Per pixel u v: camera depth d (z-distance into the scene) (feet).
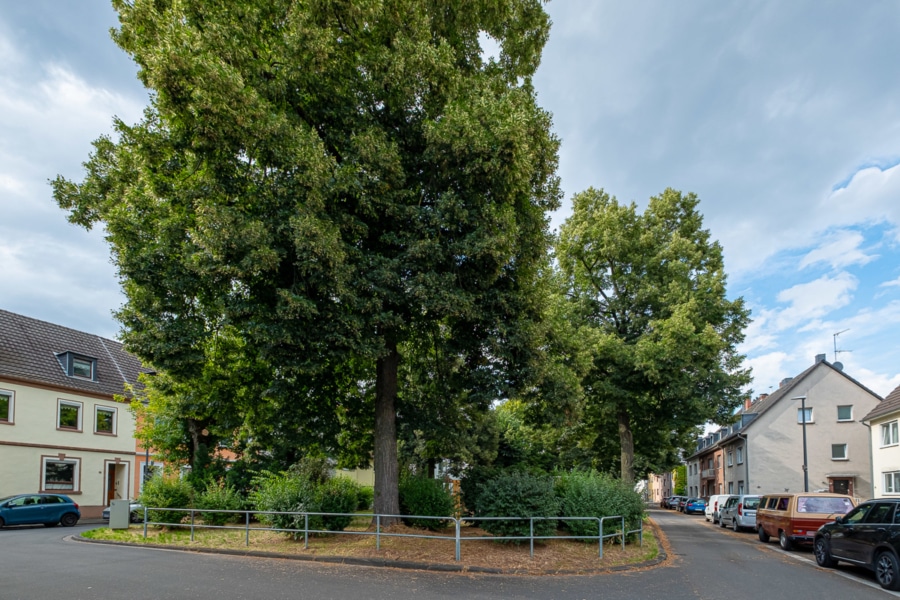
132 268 38.60
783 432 135.54
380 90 39.88
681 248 85.05
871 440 100.78
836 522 42.75
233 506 56.49
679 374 75.97
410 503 49.29
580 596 29.17
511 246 39.83
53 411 95.96
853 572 41.52
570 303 85.46
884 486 95.66
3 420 87.66
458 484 51.88
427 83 39.40
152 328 40.06
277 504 45.52
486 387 45.21
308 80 38.34
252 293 39.32
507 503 43.16
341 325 37.60
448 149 37.96
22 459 89.81
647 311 86.28
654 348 74.54
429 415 51.21
